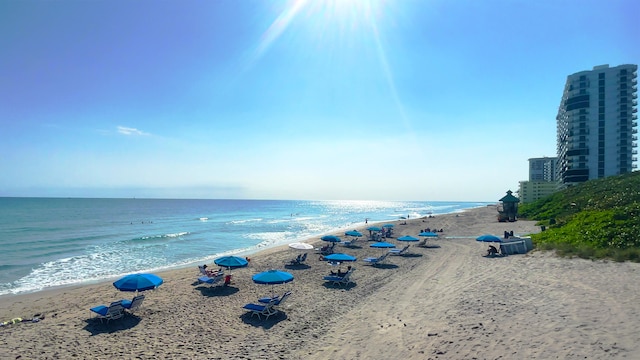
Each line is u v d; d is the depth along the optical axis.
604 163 85.12
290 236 46.66
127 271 24.95
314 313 13.38
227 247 36.81
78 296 17.67
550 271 15.73
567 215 33.75
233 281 19.41
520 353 7.85
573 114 88.75
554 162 133.75
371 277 19.38
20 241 40.06
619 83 84.62
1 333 12.27
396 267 21.91
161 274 22.47
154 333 11.88
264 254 29.56
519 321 9.85
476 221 55.94
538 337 8.56
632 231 19.22
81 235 46.50
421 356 8.52
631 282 12.55
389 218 87.44
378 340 10.05
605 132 85.25
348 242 33.06
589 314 9.72
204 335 11.54
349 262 24.30
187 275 21.72
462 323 10.33
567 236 22.66
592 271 14.77
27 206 126.88
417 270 20.48
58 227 56.38
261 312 13.04
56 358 10.17
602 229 20.97
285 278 14.46
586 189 45.69
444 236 36.84
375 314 12.70
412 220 66.12
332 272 20.30
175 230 54.75
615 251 17.27
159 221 73.12
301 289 17.19
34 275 23.75
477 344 8.66
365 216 97.50
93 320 13.38
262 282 14.12
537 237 25.58
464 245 29.73
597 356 7.20
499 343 8.53
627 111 84.31
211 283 17.92
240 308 14.44
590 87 86.50
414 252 27.31
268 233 50.53
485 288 14.11
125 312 14.09
